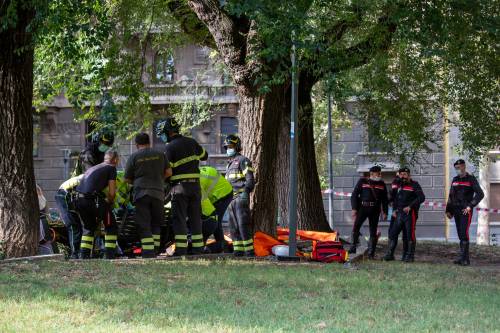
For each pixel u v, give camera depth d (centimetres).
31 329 2152
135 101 5834
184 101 7431
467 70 5491
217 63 6825
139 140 3881
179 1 5253
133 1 5291
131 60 5631
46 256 3647
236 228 4188
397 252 5600
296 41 3562
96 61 4131
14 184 3716
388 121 6162
